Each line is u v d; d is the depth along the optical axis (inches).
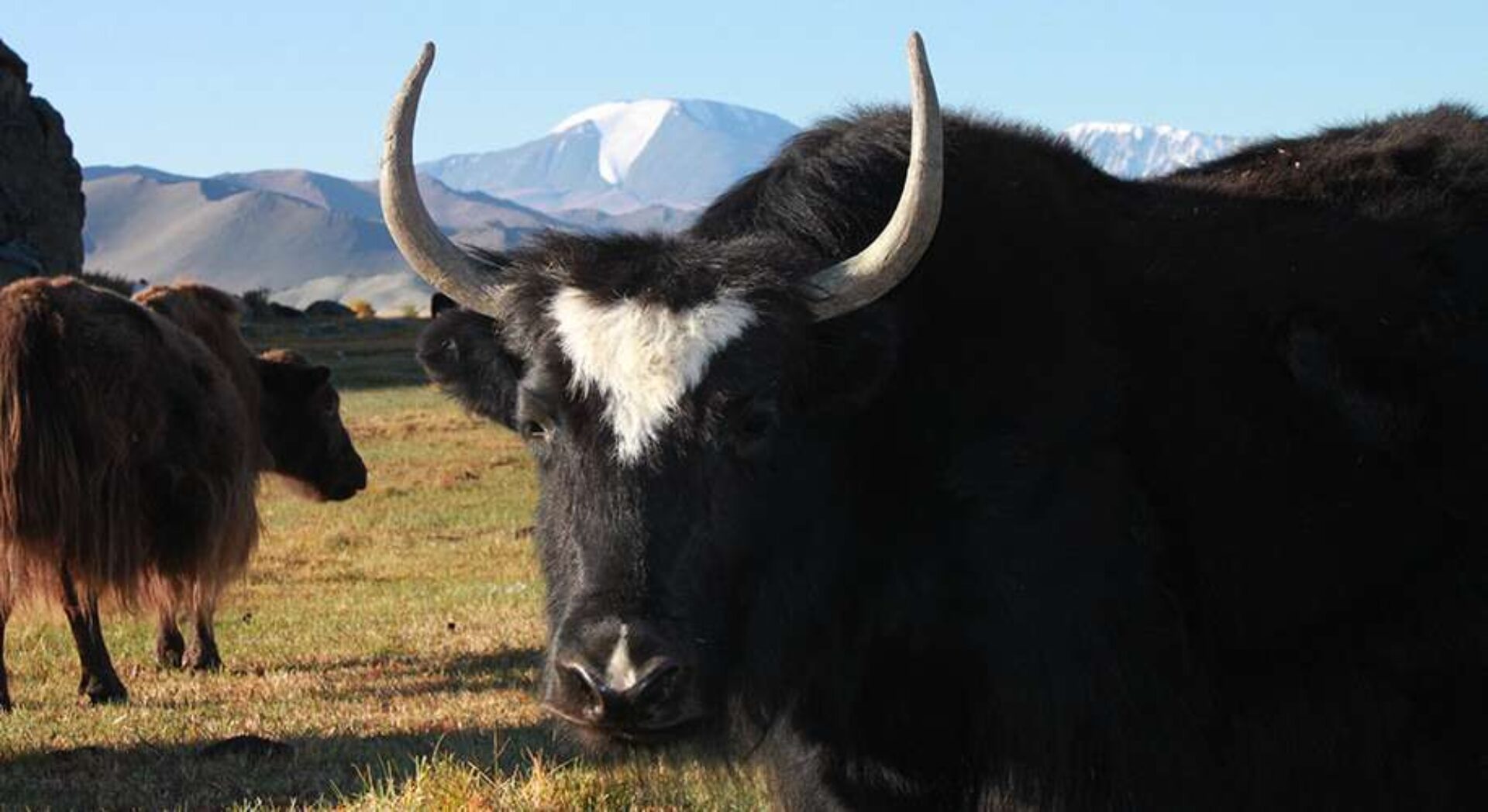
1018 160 293.4
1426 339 295.9
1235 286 293.9
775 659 272.8
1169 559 280.1
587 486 255.3
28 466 505.4
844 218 283.3
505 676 571.8
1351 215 308.2
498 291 276.4
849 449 275.3
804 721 282.2
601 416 255.4
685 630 250.5
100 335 522.0
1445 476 290.0
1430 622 286.5
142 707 522.6
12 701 527.2
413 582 845.2
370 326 3427.7
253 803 391.5
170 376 544.1
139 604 551.8
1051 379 273.1
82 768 432.8
